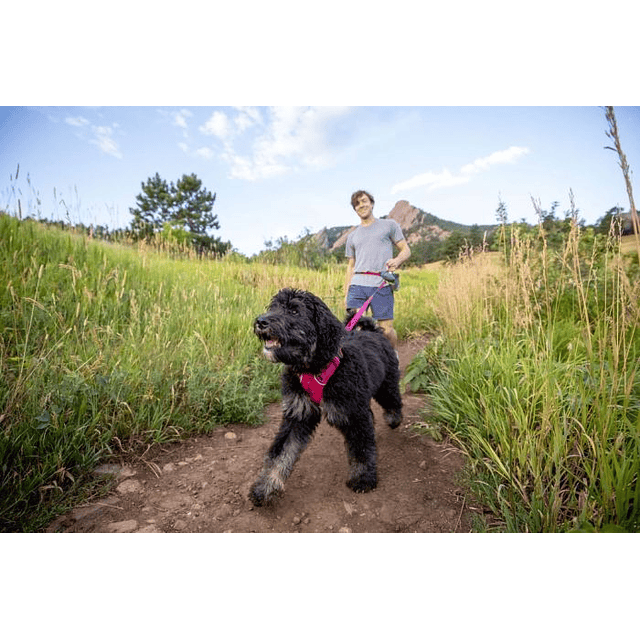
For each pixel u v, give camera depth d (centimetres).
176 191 3912
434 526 238
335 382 271
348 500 265
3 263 508
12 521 221
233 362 444
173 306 563
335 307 729
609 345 301
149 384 350
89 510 242
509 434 290
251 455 320
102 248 695
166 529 232
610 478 214
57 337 409
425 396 449
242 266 1019
